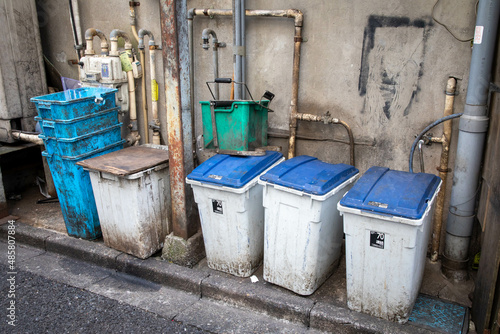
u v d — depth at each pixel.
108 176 4.22
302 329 3.55
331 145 4.57
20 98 5.85
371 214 3.07
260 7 4.55
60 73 6.32
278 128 4.81
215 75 4.97
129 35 5.55
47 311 3.88
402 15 3.90
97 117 4.73
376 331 3.29
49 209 5.81
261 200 4.00
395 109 4.15
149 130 5.79
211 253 4.16
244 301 3.83
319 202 3.36
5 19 5.52
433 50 3.85
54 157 4.66
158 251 4.63
